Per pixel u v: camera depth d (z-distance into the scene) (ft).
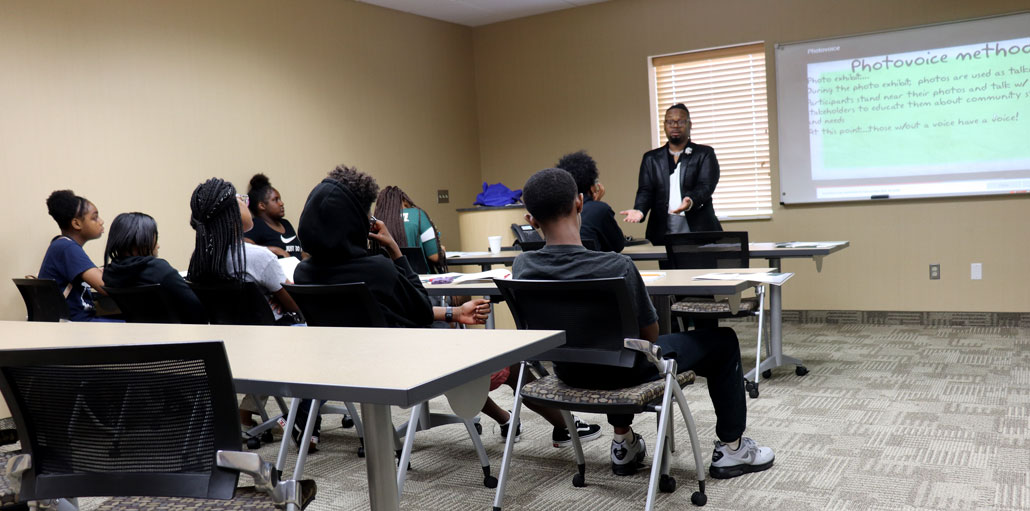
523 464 9.50
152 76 15.17
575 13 22.03
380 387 3.69
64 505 4.77
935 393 11.80
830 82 19.10
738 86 20.58
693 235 12.50
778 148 19.79
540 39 22.63
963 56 17.76
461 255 16.24
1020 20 17.20
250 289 9.16
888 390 12.14
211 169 16.33
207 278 9.38
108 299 13.76
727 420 8.48
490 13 22.08
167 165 15.47
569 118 22.40
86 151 14.11
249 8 17.11
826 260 19.49
